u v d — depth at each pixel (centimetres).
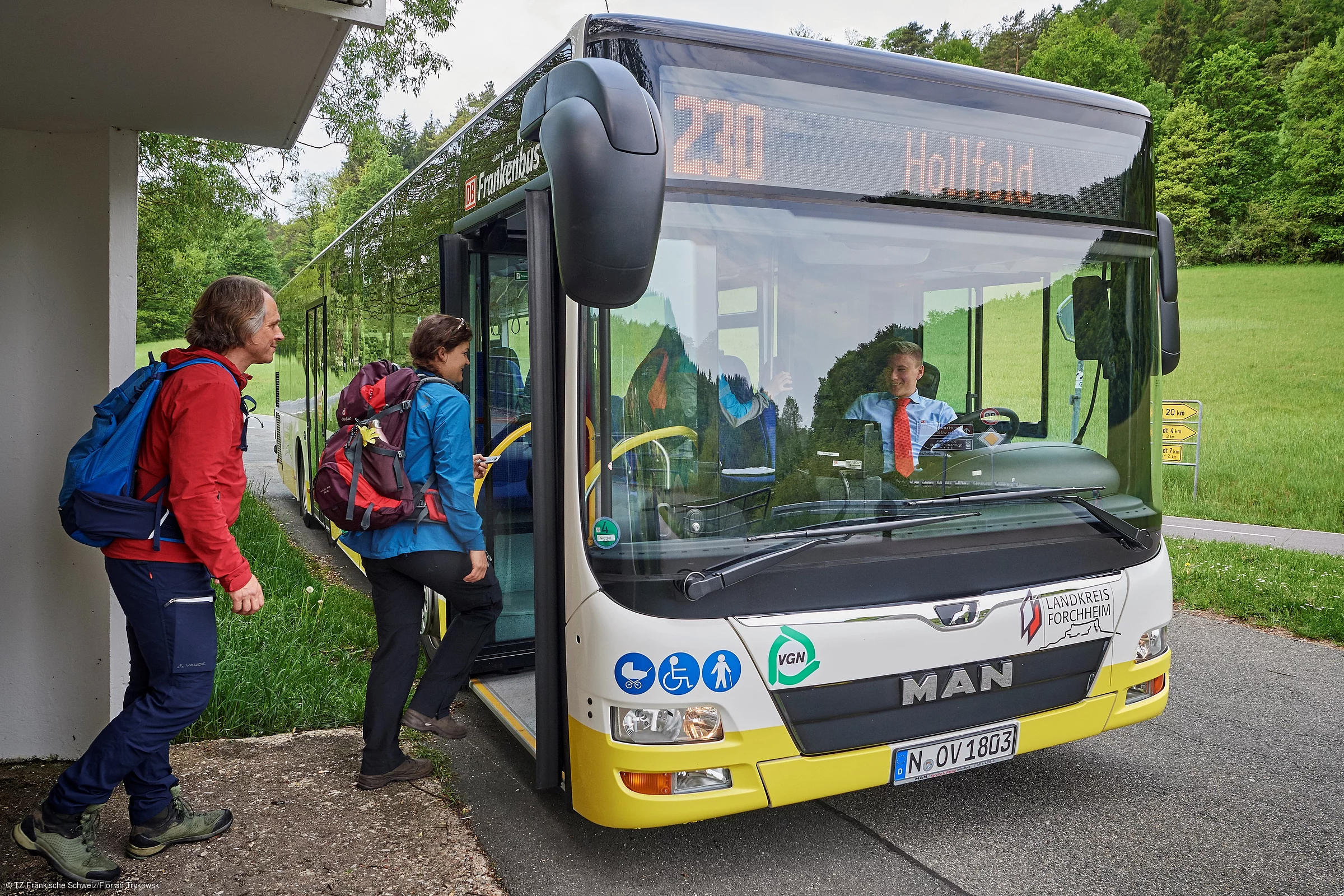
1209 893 316
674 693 282
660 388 297
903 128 334
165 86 347
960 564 322
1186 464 1677
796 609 296
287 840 332
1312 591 761
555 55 349
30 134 370
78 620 381
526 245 443
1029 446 352
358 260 755
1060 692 340
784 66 316
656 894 310
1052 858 339
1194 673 587
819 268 320
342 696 472
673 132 299
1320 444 2011
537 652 314
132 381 296
